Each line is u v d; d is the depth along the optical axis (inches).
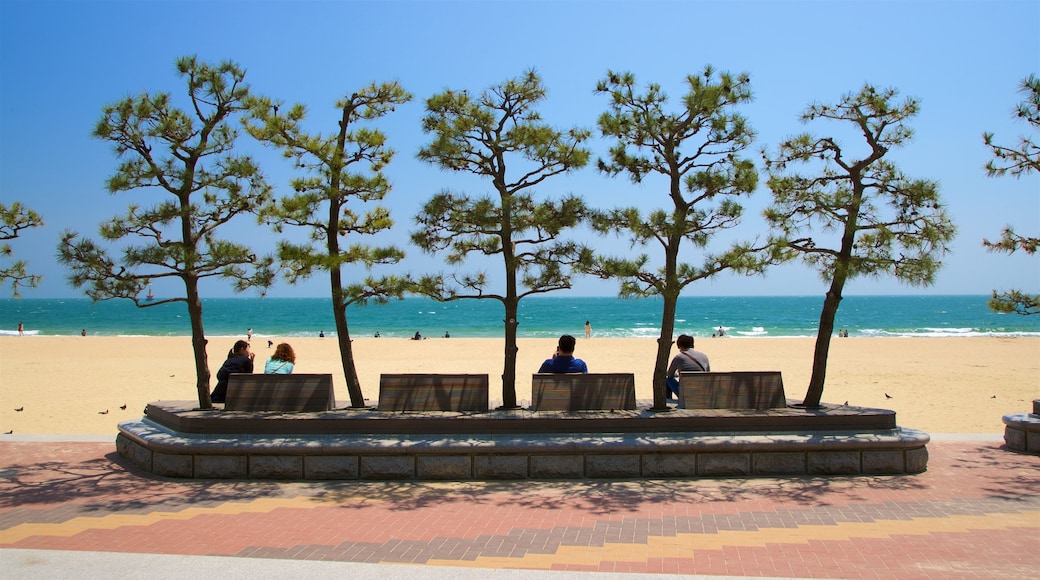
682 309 5792.3
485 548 240.5
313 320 4018.2
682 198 387.9
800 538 249.8
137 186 384.5
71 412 669.9
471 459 342.0
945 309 5866.1
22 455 411.5
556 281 374.6
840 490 319.0
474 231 377.7
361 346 1761.8
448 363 1291.8
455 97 389.1
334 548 241.1
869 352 1497.3
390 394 374.0
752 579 194.9
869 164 382.9
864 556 229.0
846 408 379.6
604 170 396.5
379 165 413.1
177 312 5467.5
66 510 292.2
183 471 349.1
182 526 268.2
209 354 1553.9
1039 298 367.6
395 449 339.0
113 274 373.1
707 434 346.9
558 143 379.6
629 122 378.0
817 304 7514.8
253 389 376.8
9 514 286.2
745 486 327.0
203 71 398.6
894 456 349.4
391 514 284.0
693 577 196.2
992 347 1633.9
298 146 385.4
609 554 233.3
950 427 567.2
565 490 322.0
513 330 386.3
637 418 347.3
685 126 381.4
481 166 391.5
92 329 3105.3
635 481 337.7
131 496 315.3
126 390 849.5
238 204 404.8
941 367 1137.4
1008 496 308.0
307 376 377.7
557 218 368.8
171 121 386.6
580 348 1651.1
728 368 1174.3
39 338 2108.8
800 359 1334.9
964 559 225.0
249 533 258.7
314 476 343.6
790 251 356.8
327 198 385.7
